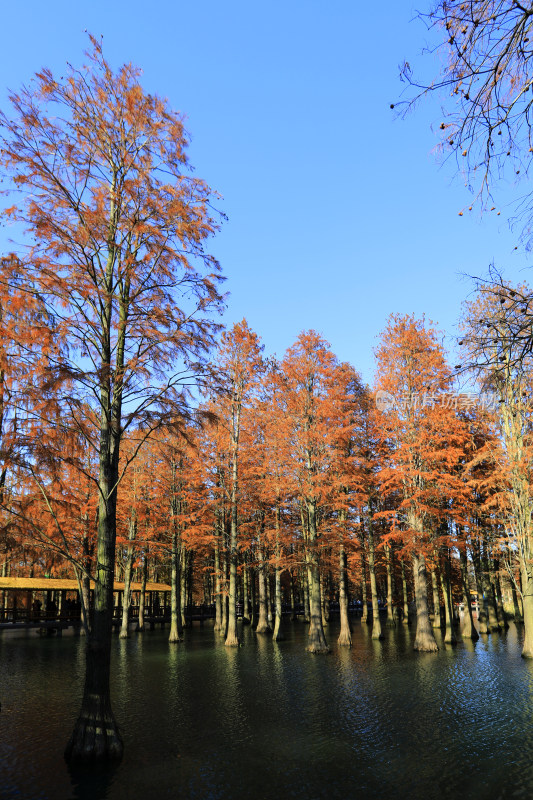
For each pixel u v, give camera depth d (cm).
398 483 2897
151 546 3544
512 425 2370
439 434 2747
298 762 1095
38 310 1166
